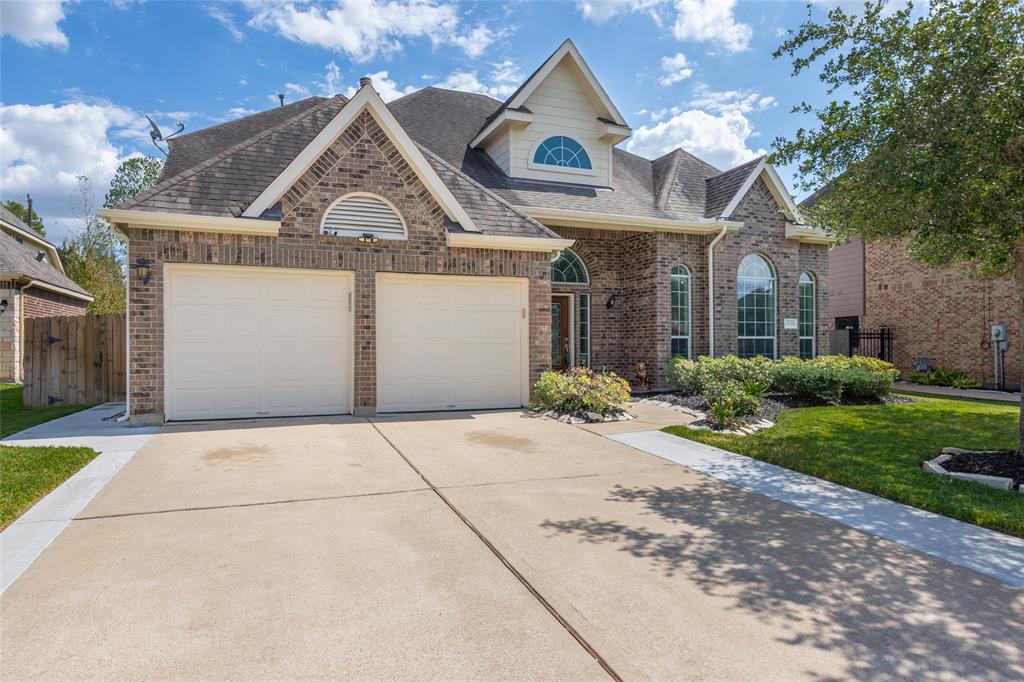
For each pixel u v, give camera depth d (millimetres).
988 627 3146
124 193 33875
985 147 5715
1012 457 6691
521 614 3234
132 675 2611
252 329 9508
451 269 10523
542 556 4074
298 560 3957
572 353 14984
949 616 3268
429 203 10383
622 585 3619
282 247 9453
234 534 4441
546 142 14914
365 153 9992
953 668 2742
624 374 15242
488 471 6492
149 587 3521
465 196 11180
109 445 7508
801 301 16062
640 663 2760
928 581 3742
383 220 10133
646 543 4352
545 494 5633
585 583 3643
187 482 5867
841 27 7031
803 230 15000
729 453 7559
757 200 14992
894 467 6676
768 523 4863
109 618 3135
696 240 14547
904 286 18750
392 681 2598
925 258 8719
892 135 6547
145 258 8805
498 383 11078
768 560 4059
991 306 16344
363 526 4652
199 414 9250
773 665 2752
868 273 19984
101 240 33406
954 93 6172
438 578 3695
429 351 10625
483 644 2916
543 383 10797
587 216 13289
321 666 2707
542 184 14570
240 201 9352
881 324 19516
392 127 10062
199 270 9211
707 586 3619
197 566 3842
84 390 12312
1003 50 5734
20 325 17438
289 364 9719
